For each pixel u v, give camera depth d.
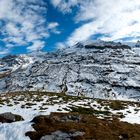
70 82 168.62
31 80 184.12
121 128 40.34
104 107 60.75
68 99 66.38
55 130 36.09
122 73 180.12
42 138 34.09
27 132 36.16
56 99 64.81
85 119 41.91
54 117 41.00
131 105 67.50
